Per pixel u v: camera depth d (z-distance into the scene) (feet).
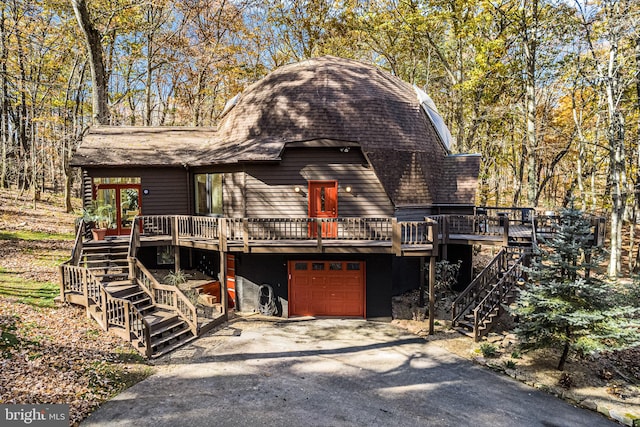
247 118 57.26
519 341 42.70
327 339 44.42
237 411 29.22
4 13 83.46
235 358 38.63
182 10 85.10
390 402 31.45
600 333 34.91
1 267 50.37
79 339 36.73
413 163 54.60
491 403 31.86
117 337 38.88
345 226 51.62
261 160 48.49
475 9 76.33
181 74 100.27
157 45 95.91
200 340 42.80
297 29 95.81
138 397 30.53
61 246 63.72
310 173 51.88
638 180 73.41
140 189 56.65
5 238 62.80
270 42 105.09
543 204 136.56
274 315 52.13
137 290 46.14
